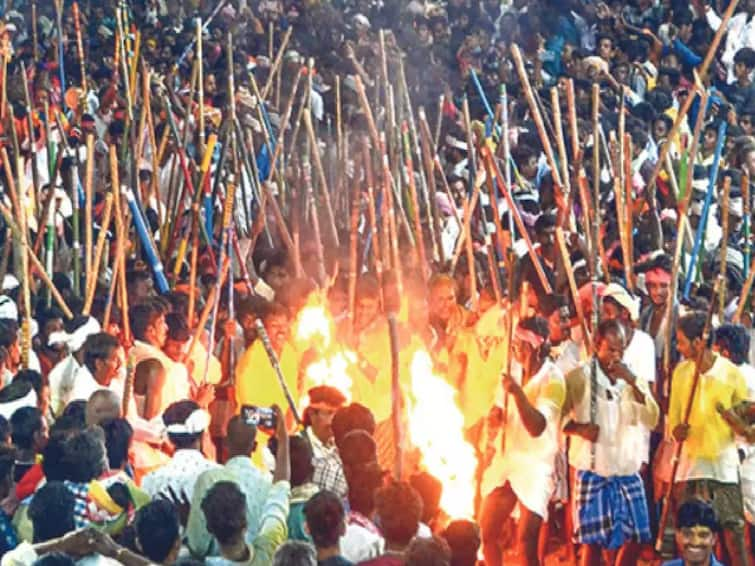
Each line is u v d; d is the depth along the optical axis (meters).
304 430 10.16
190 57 22.34
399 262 13.24
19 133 17.00
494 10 24.83
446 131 20.08
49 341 12.36
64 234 15.45
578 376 11.27
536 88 21.33
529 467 11.25
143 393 11.39
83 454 9.37
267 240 15.31
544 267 13.88
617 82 21.75
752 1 23.81
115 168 12.68
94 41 22.77
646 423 11.29
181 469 9.71
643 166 18.09
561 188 13.86
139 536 8.80
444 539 8.64
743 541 11.45
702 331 11.36
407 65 23.45
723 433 11.41
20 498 9.74
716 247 15.39
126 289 13.11
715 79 23.11
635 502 11.29
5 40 21.16
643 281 14.52
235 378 11.77
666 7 24.03
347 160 17.00
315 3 24.31
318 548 8.77
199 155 15.57
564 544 12.92
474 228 15.68
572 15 24.41
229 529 8.89
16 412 10.24
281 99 20.44
